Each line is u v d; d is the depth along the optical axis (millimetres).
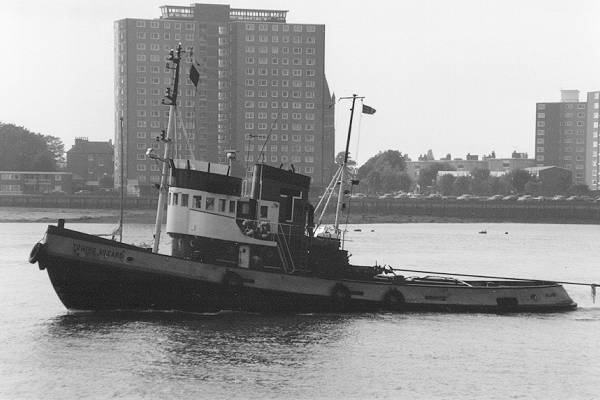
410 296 139875
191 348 112000
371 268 144500
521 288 146875
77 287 125312
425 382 101562
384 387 99375
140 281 126188
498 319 139000
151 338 116625
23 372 101500
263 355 110250
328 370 104750
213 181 131500
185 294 128250
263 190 134875
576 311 149625
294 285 132750
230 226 132625
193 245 132000
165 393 94688
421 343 119875
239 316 130875
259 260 134500
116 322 125938
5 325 125812
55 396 93625
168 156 134500
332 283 134875
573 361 112688
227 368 104125
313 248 139625
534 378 104688
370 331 125625
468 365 109562
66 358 106938
